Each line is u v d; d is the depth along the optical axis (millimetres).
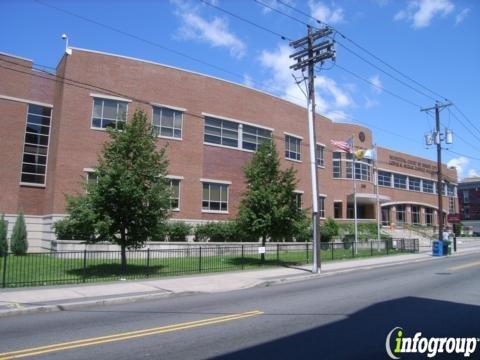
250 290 15281
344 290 14320
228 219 33406
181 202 32250
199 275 18594
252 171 24078
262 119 38562
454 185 76125
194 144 33500
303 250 34594
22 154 28734
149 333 8289
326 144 47281
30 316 10531
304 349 7012
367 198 50938
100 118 29266
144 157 18781
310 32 22188
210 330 8477
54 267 19391
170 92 32531
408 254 33500
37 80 29719
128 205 18172
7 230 26688
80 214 17781
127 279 16906
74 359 6590
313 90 22188
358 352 6840
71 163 27812
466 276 17844
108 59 30000
